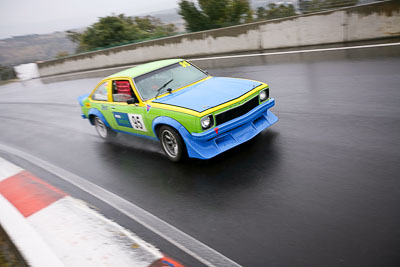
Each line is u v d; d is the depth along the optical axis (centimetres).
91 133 749
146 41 1634
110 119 602
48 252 321
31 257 317
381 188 332
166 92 502
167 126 462
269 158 441
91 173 526
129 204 404
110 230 343
